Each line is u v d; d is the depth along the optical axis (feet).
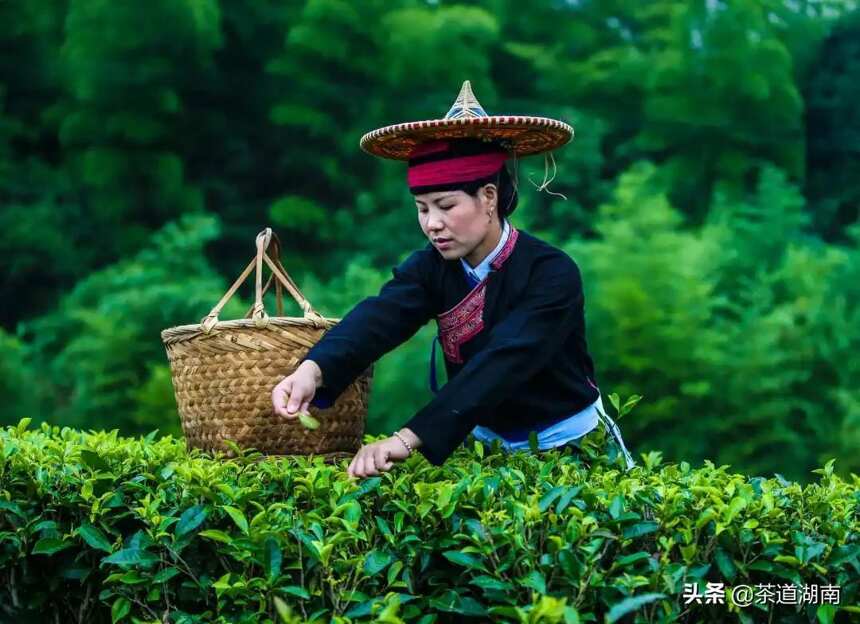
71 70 36.81
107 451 8.16
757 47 35.42
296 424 8.59
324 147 38.47
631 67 37.86
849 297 28.27
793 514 7.33
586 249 27.27
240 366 8.51
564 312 8.21
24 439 8.96
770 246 30.30
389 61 36.86
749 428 26.68
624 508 6.76
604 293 26.03
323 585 6.61
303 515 6.66
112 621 7.27
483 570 6.39
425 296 8.70
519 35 41.34
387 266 34.17
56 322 31.71
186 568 6.89
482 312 8.44
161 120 36.81
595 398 8.96
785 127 36.09
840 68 41.93
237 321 8.51
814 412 26.81
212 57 38.60
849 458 26.66
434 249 8.75
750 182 37.06
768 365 26.03
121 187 35.99
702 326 26.73
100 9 34.71
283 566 6.72
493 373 7.72
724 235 29.43
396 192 35.99
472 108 8.54
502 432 8.86
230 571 6.95
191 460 7.89
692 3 36.17
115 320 28.86
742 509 7.00
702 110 35.19
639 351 26.12
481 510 6.82
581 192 35.22
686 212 35.99
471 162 7.99
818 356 27.14
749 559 6.90
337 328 8.36
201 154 38.68
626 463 8.75
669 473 8.14
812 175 41.37
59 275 36.52
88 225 37.24
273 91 39.24
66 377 30.76
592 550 6.24
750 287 28.58
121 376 28.71
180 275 31.01
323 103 37.50
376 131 8.21
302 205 35.88
